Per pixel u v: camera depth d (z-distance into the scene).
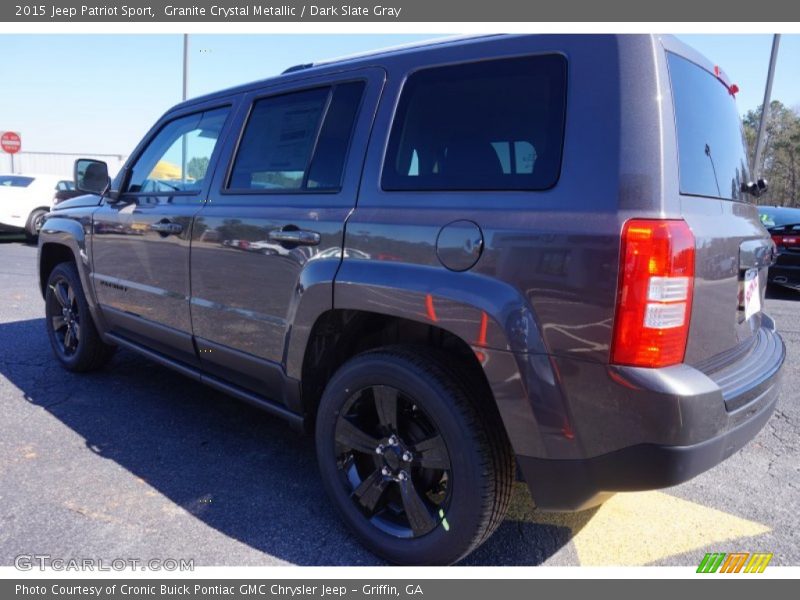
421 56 2.39
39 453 3.10
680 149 1.92
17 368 4.46
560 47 2.01
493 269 1.94
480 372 2.21
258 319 2.75
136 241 3.51
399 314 2.14
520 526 2.59
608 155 1.82
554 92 1.98
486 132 2.12
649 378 1.72
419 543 2.20
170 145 3.55
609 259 1.74
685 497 2.86
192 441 3.31
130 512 2.58
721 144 2.32
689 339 1.83
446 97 2.26
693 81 2.16
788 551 2.44
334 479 2.43
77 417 3.58
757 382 2.06
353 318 2.48
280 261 2.60
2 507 2.58
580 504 1.94
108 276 3.80
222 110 3.25
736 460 3.28
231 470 2.99
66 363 4.38
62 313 4.50
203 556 2.31
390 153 2.37
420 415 2.24
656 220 1.73
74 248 4.09
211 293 3.01
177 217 3.20
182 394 4.02
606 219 1.77
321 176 2.59
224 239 2.89
